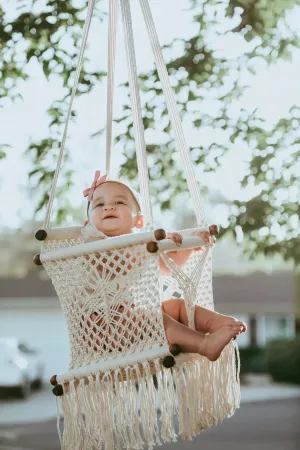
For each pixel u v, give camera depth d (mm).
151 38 2732
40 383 15711
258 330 22359
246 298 22312
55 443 9047
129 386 2463
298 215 5082
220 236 5078
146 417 2420
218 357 2459
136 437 2426
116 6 2869
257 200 5078
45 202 5152
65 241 2727
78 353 2547
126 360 2441
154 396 2430
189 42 5199
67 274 2551
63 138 2637
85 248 2492
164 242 2447
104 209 2779
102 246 2465
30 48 4969
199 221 2705
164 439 2416
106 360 2477
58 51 4988
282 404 12617
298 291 9445
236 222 5047
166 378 2461
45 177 5148
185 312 2662
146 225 2514
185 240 2533
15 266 26562
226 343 2455
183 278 2592
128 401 2449
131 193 2850
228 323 2543
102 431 2453
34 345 22359
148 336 2455
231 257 24469
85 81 5035
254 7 5023
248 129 5191
